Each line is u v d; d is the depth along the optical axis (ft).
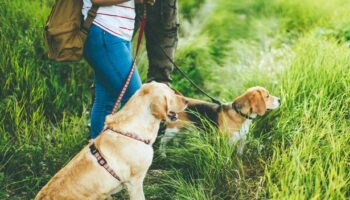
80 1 16.12
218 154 16.87
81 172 15.23
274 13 25.61
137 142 15.53
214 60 22.48
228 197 16.57
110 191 15.55
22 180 16.89
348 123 17.38
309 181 15.67
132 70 16.31
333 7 24.99
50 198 14.96
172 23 18.28
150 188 16.90
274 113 18.22
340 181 15.57
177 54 22.16
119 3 15.94
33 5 21.90
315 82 18.42
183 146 18.08
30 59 19.97
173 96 15.72
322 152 16.40
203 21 25.02
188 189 16.34
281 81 18.76
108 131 15.56
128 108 15.65
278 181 16.15
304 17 24.54
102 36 16.08
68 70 20.38
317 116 17.35
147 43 18.53
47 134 18.35
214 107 18.16
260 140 17.61
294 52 20.43
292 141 17.07
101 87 16.90
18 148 17.63
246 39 23.73
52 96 19.62
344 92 18.03
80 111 19.61
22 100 19.02
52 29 16.02
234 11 25.93
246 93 17.69
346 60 19.02
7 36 20.49
